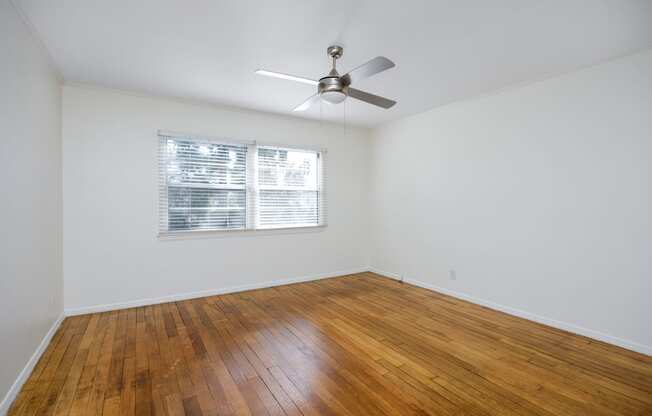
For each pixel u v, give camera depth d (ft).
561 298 9.35
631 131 8.02
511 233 10.59
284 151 14.47
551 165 9.57
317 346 8.20
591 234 8.73
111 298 10.78
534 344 8.34
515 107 10.48
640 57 7.91
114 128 10.84
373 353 7.82
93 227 10.50
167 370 6.98
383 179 16.08
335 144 15.92
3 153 5.71
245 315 10.43
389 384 6.48
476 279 11.69
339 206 16.10
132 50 8.10
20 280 6.42
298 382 6.54
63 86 10.08
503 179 10.82
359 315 10.49
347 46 7.89
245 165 13.44
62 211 9.97
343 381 6.59
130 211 11.08
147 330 9.13
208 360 7.43
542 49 7.96
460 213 12.28
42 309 7.80
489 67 9.07
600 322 8.57
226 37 7.47
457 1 6.10
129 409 5.67
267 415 5.52
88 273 10.43
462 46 7.88
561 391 6.27
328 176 15.71
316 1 6.10
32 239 7.18
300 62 8.79
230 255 13.04
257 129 13.62
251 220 13.51
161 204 11.70
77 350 7.87
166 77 9.83
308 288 13.79
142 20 6.75
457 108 12.34
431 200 13.50
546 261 9.68
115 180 10.84
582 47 7.82
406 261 14.79
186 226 12.19
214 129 12.63
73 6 6.25
